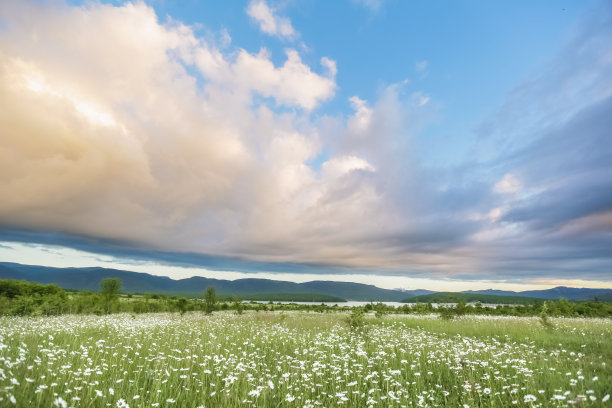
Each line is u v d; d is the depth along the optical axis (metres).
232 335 15.77
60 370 7.39
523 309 41.91
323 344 12.90
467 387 7.27
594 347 13.29
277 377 8.86
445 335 17.94
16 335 13.12
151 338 14.13
